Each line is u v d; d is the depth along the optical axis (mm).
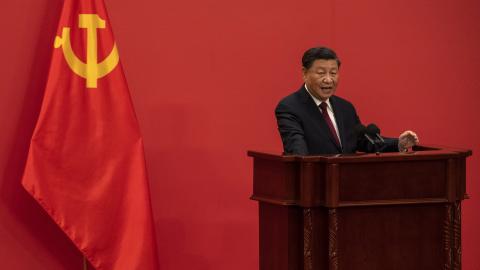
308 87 10344
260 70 13070
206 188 12867
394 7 13719
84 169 11359
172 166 12695
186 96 12727
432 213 9406
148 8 12516
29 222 12031
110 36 11508
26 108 11930
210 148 12867
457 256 9477
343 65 13492
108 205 11383
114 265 11391
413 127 13883
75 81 11367
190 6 12711
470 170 14227
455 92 14078
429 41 13914
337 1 13422
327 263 9117
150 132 12570
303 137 10023
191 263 12836
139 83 12508
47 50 11961
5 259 11945
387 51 13703
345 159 8898
